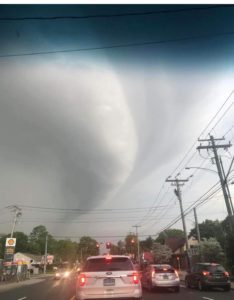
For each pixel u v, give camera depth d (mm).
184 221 38312
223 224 84688
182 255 61625
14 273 52781
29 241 136750
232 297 16266
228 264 29500
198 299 15594
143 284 22750
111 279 9703
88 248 126500
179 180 39594
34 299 18562
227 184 27188
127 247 90750
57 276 49969
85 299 9562
